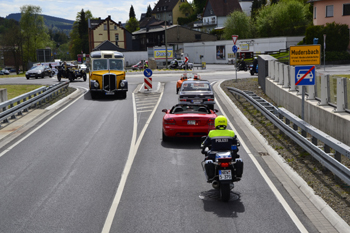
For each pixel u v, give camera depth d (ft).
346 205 23.65
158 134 47.60
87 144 42.80
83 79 131.03
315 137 33.17
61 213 23.99
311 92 49.42
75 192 27.81
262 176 30.73
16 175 32.14
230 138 25.93
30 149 40.91
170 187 28.60
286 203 24.98
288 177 30.30
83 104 75.10
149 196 26.76
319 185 27.45
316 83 48.26
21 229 21.76
